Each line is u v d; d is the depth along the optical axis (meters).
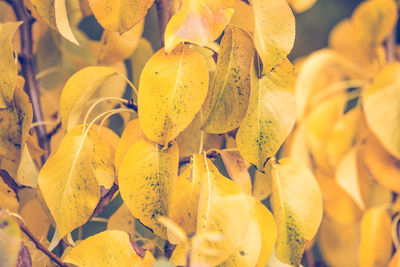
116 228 0.62
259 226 0.57
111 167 0.56
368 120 0.75
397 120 0.75
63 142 0.56
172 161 0.55
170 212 0.55
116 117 0.76
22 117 0.57
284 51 0.55
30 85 0.67
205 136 0.63
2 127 0.57
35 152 0.62
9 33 0.56
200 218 0.54
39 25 0.71
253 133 0.55
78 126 0.56
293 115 0.56
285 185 0.58
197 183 0.56
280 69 0.56
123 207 0.62
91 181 0.55
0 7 0.70
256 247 0.55
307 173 0.58
